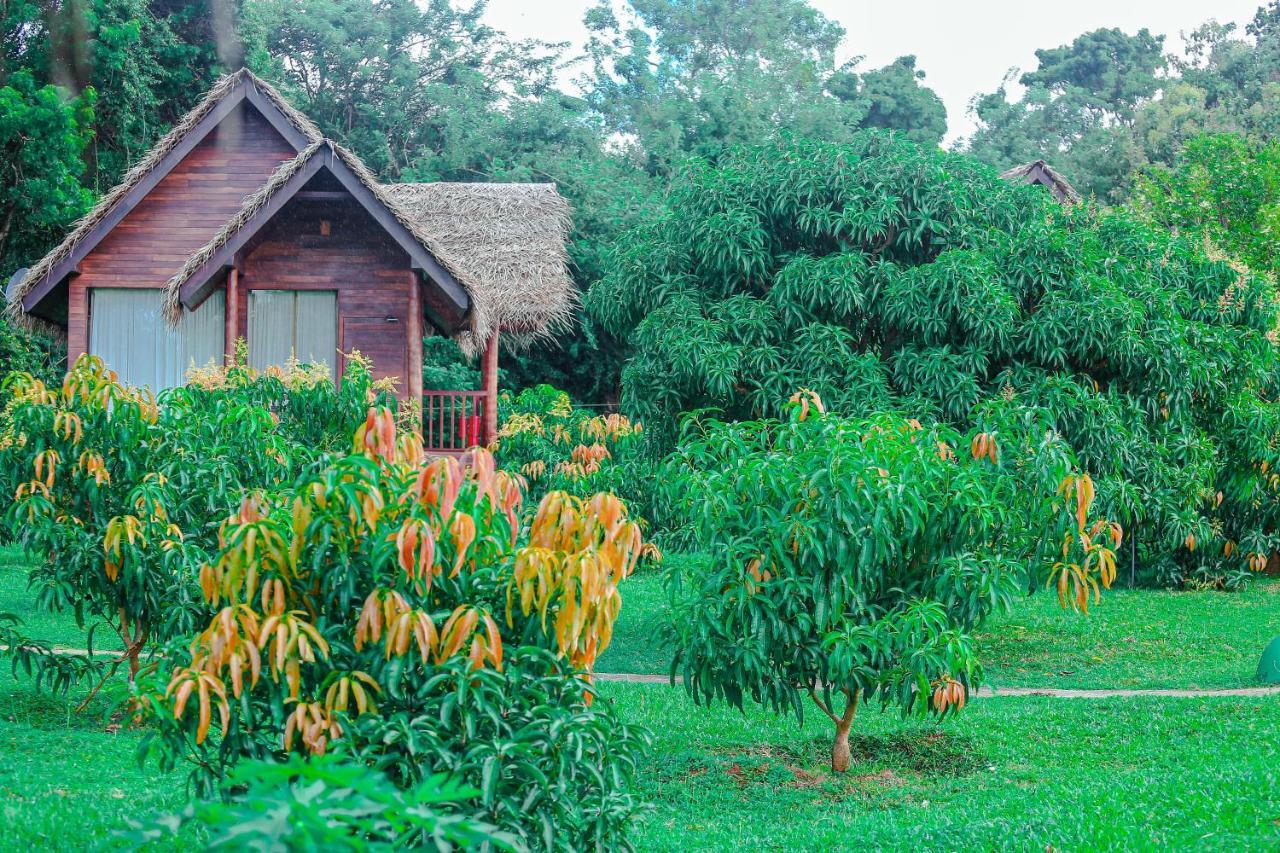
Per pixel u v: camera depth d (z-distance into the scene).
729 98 39.41
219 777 4.83
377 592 4.60
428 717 4.56
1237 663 12.88
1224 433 17.14
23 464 8.60
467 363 31.84
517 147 36.56
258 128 18.05
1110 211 15.40
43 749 8.09
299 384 12.25
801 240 13.35
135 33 21.03
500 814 4.50
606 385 33.84
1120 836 6.03
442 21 42.59
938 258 12.13
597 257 32.03
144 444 8.91
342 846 2.94
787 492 7.60
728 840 6.89
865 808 7.75
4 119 20.56
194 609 8.41
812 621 7.78
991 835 6.32
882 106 47.47
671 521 17.95
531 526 5.14
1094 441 11.98
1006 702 10.97
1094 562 8.41
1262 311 15.86
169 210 17.97
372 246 17.69
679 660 8.09
